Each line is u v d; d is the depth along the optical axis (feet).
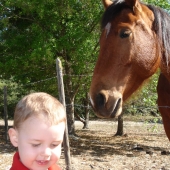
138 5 9.82
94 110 9.26
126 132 44.09
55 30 28.48
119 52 9.38
